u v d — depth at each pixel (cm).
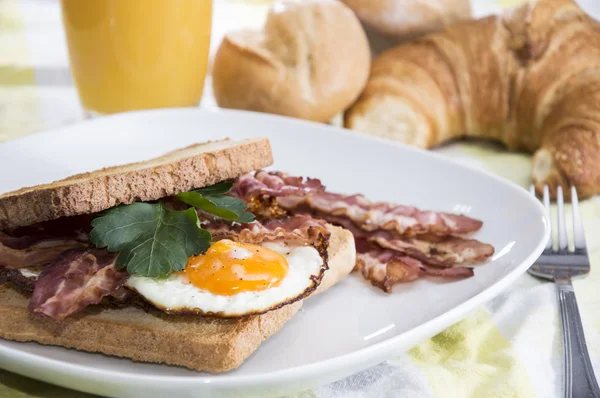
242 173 41
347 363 34
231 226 39
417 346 38
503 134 58
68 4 55
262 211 42
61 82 67
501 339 39
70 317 36
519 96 56
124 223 36
